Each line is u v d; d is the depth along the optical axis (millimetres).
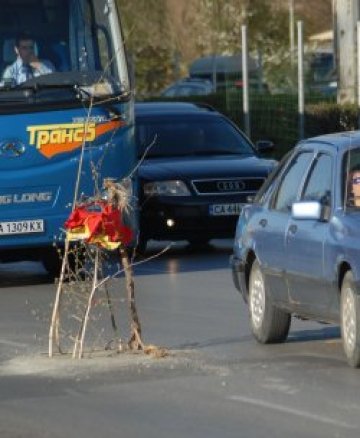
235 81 62125
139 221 34031
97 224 19984
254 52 86250
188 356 20344
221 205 34531
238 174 34844
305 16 96125
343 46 53219
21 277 31625
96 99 28859
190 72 84250
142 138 36938
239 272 22141
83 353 20547
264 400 17203
